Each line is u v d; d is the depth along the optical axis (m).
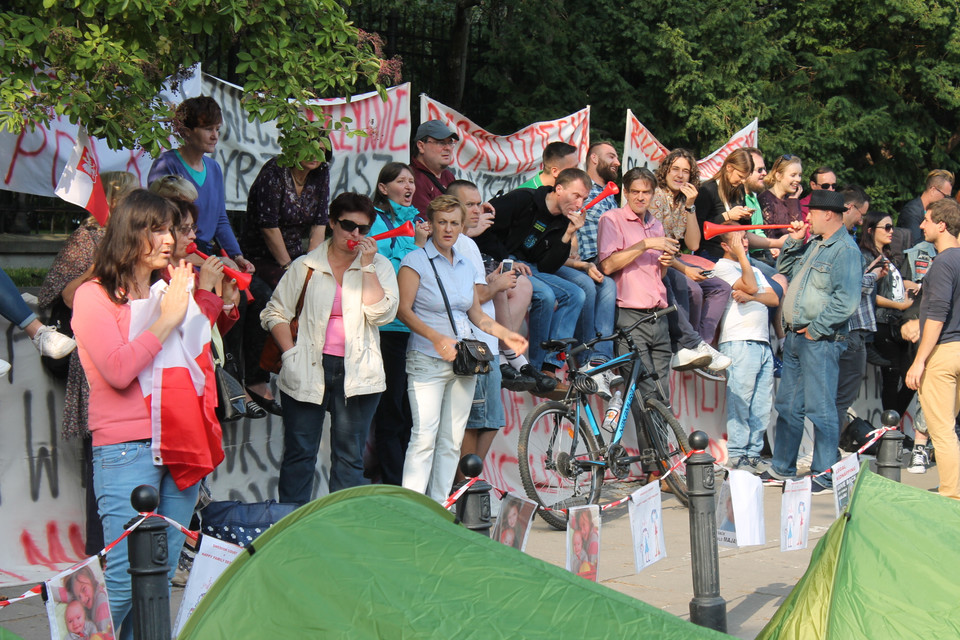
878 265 8.62
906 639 3.02
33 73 4.44
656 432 7.07
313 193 6.08
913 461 9.07
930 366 7.30
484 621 2.33
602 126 14.70
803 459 9.24
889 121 15.98
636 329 7.26
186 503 3.70
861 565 3.29
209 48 7.86
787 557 6.11
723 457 8.65
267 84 4.74
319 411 5.21
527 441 6.45
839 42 16.55
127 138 4.56
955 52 16.22
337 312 5.18
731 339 8.13
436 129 6.52
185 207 4.38
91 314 3.52
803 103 15.87
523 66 13.97
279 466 5.93
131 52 4.54
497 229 6.66
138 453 3.57
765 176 8.67
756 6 15.93
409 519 2.75
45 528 5.00
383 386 5.25
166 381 3.58
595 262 7.34
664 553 4.10
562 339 6.73
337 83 5.02
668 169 7.49
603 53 14.95
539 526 6.60
